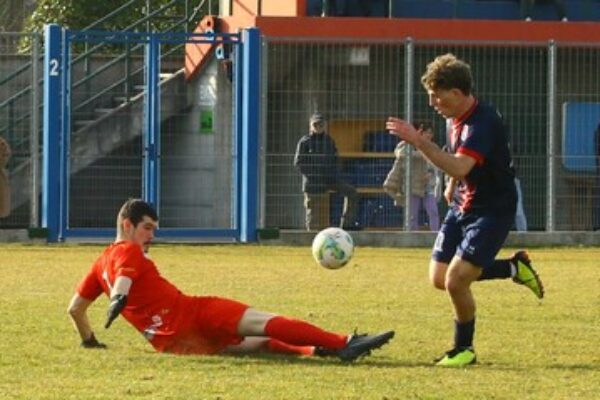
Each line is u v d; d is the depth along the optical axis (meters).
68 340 28.42
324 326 32.03
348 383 23.28
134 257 25.97
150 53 59.31
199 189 63.12
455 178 25.88
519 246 60.81
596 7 68.69
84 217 62.81
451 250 26.58
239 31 59.97
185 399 21.64
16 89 67.38
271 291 40.12
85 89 69.56
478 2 68.12
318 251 32.28
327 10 65.81
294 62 61.12
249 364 25.11
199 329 26.14
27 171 64.19
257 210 60.31
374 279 44.19
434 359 26.47
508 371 25.19
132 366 24.88
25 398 21.62
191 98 64.81
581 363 26.41
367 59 61.62
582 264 51.28
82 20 85.44
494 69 62.56
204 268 47.84
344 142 61.91
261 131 60.12
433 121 62.47
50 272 45.56
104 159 63.09
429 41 60.28
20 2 99.69
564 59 62.72
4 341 28.25
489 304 37.00
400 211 61.59
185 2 77.00
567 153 62.62
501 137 25.94
